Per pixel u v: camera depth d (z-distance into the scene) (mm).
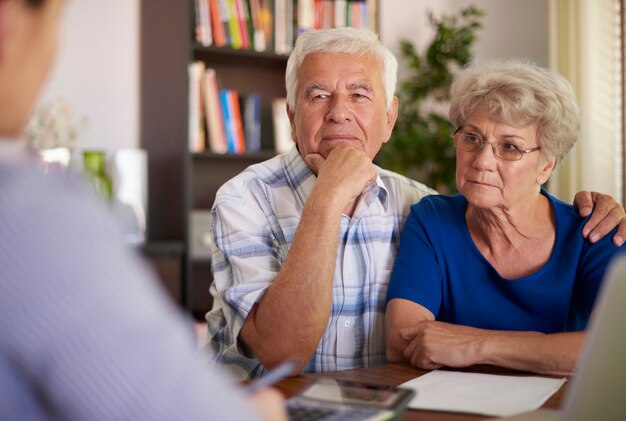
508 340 1260
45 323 467
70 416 472
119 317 485
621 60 3766
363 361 1589
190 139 3324
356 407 833
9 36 509
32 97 535
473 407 991
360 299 1602
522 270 1513
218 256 1561
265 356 1340
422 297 1499
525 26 4246
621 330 773
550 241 1509
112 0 3502
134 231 3252
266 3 3479
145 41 3494
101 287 485
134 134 3539
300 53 1624
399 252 1604
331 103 1582
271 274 1404
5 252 469
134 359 484
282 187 1646
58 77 3426
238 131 3445
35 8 521
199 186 3656
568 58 3863
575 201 1569
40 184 497
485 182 1436
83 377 469
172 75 3326
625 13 3736
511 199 1446
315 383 945
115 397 474
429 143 3789
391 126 1758
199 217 3361
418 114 3885
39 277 469
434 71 3846
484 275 1535
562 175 3846
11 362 470
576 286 1502
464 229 1570
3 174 493
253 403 696
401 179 1805
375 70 1615
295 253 1344
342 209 1387
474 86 1449
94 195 533
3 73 513
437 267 1554
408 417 961
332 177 1407
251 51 3430
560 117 1424
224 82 3695
